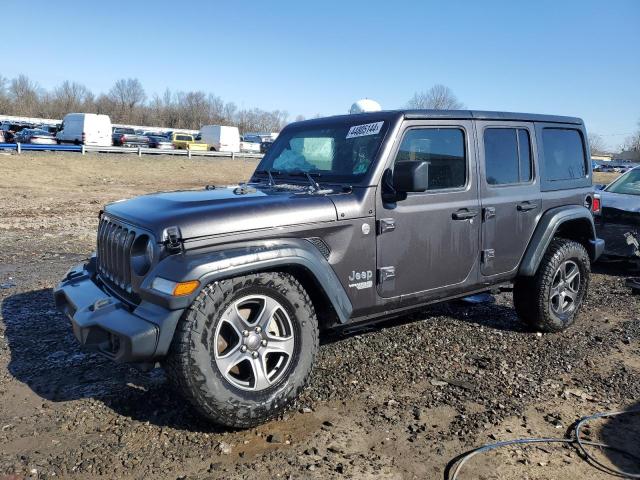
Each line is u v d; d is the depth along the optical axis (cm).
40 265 788
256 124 11088
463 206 440
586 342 513
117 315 325
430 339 510
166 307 310
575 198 548
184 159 3759
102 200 1886
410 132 414
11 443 324
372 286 393
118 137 4384
